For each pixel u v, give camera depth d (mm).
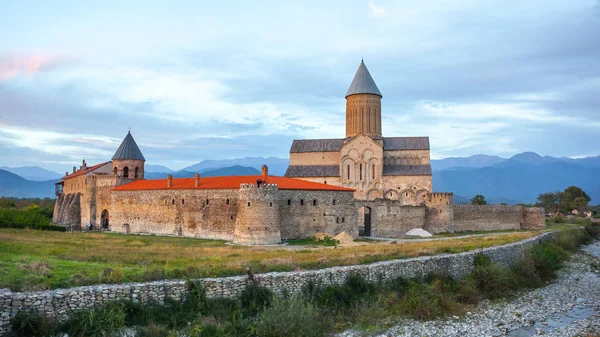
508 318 33594
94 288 24609
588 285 46000
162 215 76500
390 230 81312
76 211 99438
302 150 109312
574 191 173500
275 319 25172
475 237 73562
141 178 98625
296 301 27109
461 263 42156
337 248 51375
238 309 27047
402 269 37094
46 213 114562
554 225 110000
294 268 33625
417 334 29016
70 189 108312
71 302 23328
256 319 26359
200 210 70938
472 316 33719
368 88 104625
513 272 45594
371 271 34844
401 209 82938
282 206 66188
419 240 69062
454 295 36844
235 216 66250
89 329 22547
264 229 60094
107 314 23344
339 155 106812
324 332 27531
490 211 95500
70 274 27734
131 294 25188
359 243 62469
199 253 44125
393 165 103062
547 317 34312
